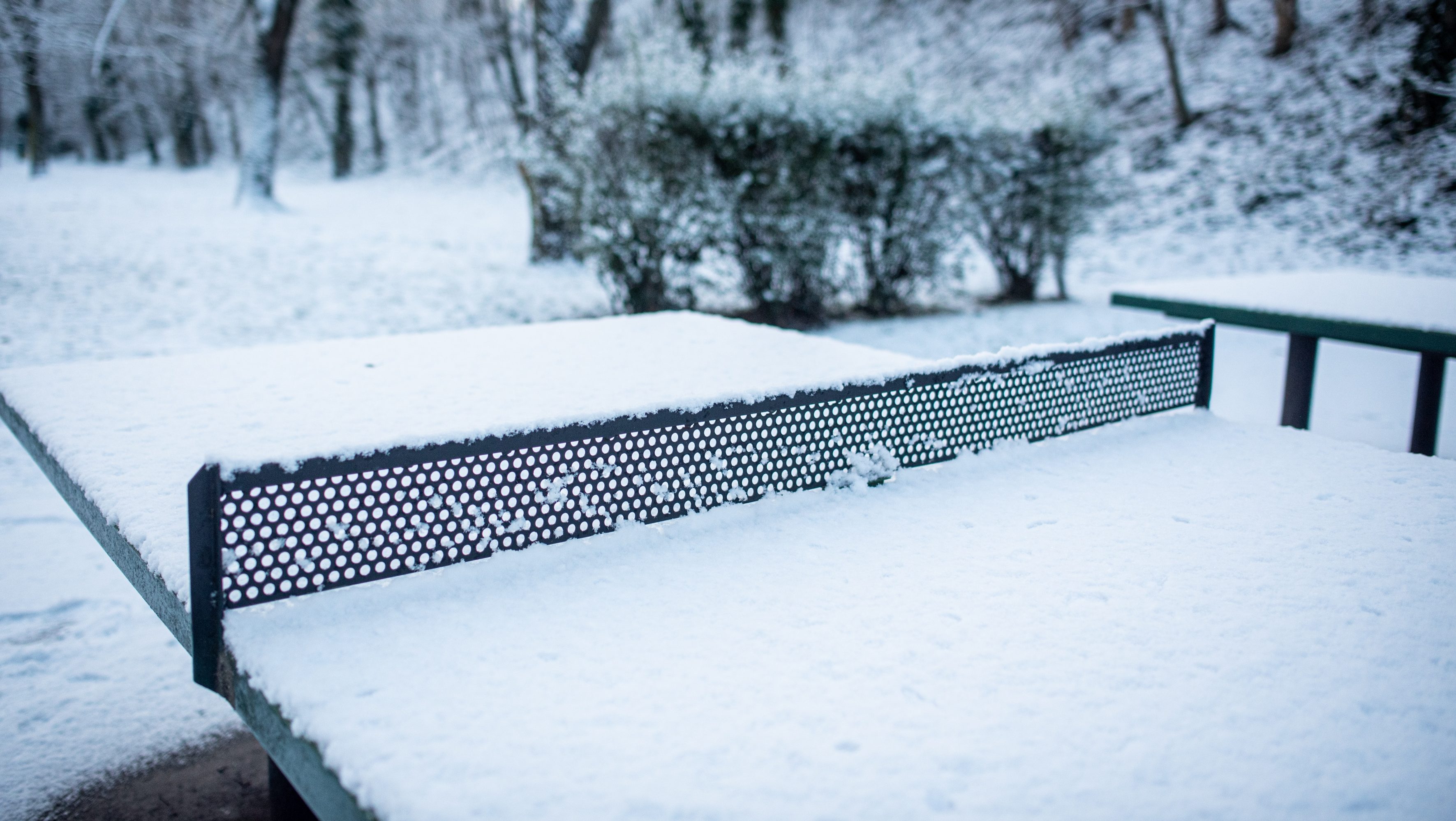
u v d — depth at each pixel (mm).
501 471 2787
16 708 3627
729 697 2043
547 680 2105
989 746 1866
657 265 9781
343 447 2461
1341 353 9797
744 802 1672
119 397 4500
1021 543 3033
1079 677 2154
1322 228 15953
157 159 44500
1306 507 3408
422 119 45562
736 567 2814
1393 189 16281
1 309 9984
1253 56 21922
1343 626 2443
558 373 5129
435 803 1636
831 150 10234
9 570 4781
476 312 11016
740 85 9820
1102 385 4477
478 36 33469
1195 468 3924
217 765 3373
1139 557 2918
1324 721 1988
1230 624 2445
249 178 21062
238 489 2318
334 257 14625
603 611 2488
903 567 2824
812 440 3482
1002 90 24875
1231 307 6570
